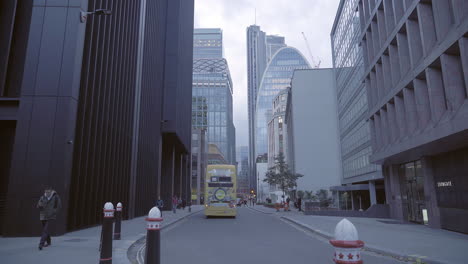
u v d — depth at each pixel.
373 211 27.11
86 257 7.92
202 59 153.38
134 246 11.06
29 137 13.02
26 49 14.36
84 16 14.38
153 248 5.02
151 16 33.62
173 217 26.55
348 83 52.19
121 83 22.95
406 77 18.31
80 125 15.37
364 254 9.68
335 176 63.09
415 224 20.64
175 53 42.09
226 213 27.34
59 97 13.40
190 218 27.72
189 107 59.62
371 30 25.95
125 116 24.20
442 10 14.88
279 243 11.98
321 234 14.20
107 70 19.45
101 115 18.41
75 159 15.01
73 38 13.90
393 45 21.09
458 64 14.16
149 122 33.09
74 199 14.77
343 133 58.53
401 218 23.80
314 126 65.38
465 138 13.98
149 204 33.00
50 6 14.08
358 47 45.44
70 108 13.39
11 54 14.26
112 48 20.16
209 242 12.28
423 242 11.47
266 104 179.25
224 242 12.27
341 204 52.78
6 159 13.68
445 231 16.38
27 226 12.30
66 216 12.98
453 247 10.21
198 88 138.38
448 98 13.90
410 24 17.86
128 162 24.84
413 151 17.83
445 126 13.52
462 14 13.14
